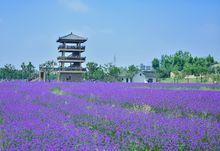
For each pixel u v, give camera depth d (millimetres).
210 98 26281
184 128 12781
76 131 12039
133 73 100562
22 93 31281
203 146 10758
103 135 12125
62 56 76062
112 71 92625
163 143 11172
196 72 102938
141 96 28203
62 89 40406
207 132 12148
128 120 14719
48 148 9875
